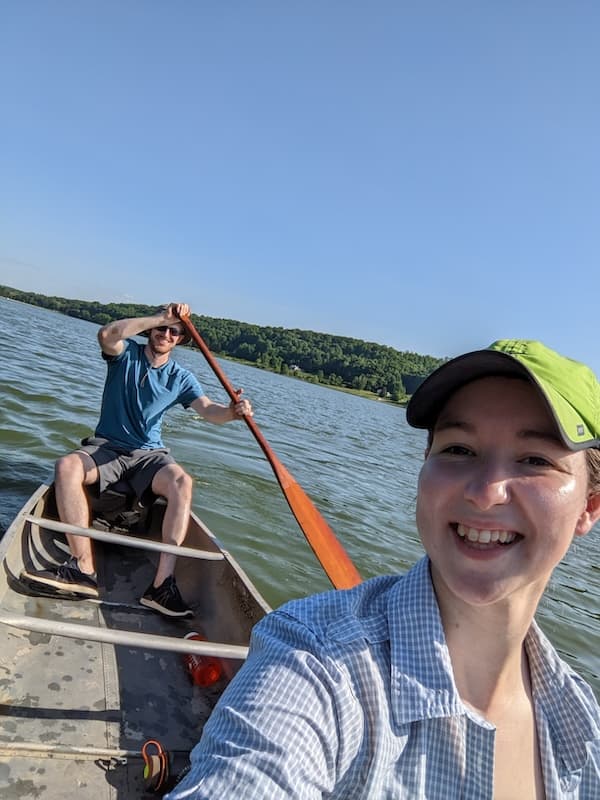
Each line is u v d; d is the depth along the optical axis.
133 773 1.14
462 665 0.53
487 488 0.49
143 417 2.28
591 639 2.67
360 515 3.92
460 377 0.52
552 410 0.48
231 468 4.21
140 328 2.23
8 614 1.22
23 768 1.09
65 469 1.99
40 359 8.04
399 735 0.46
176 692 1.44
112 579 1.97
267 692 0.44
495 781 0.52
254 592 1.65
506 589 0.49
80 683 1.39
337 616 0.50
